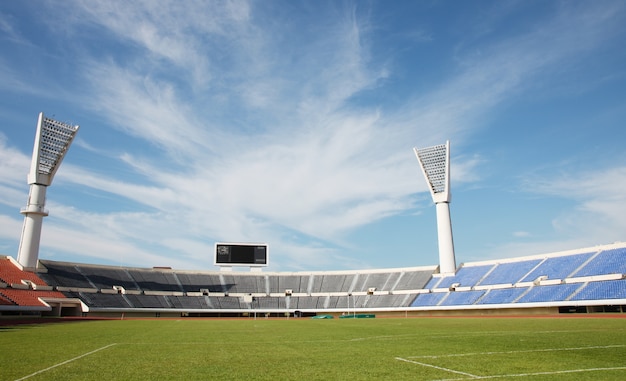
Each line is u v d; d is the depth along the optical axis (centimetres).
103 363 1664
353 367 1526
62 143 8112
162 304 8806
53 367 1560
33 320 6084
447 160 9225
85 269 8900
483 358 1703
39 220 7925
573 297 6397
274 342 2583
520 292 7338
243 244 9562
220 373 1424
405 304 8800
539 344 2180
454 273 9144
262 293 10062
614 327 3375
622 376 1284
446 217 9294
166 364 1636
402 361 1656
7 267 7562
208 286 10025
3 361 1719
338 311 9244
